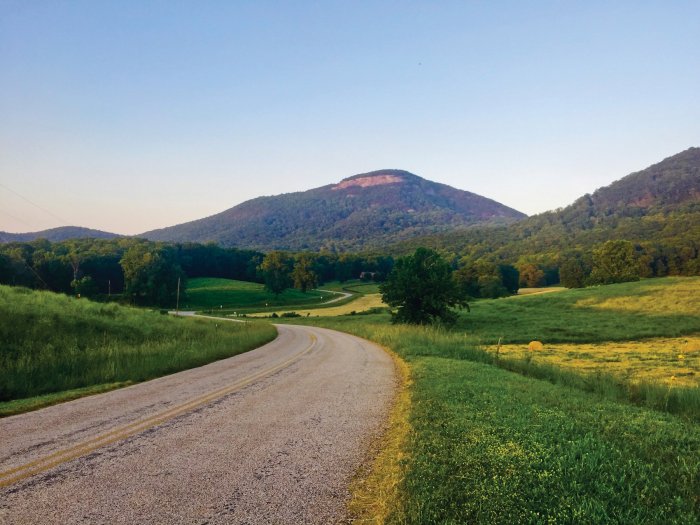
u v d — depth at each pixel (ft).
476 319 175.94
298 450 20.61
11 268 262.26
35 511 14.03
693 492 14.58
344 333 135.74
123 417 27.04
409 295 163.32
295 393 35.76
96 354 51.42
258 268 410.93
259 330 119.75
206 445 21.33
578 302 194.80
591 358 82.58
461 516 12.78
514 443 19.24
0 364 42.11
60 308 76.18
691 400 34.65
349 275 556.51
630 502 13.71
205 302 352.90
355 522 13.47
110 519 13.53
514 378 42.34
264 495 15.46
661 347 103.19
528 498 13.83
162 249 372.79
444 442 20.06
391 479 16.34
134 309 114.42
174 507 14.40
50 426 24.88
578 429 22.36
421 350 70.85
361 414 28.25
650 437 21.29
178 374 47.39
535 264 473.26
